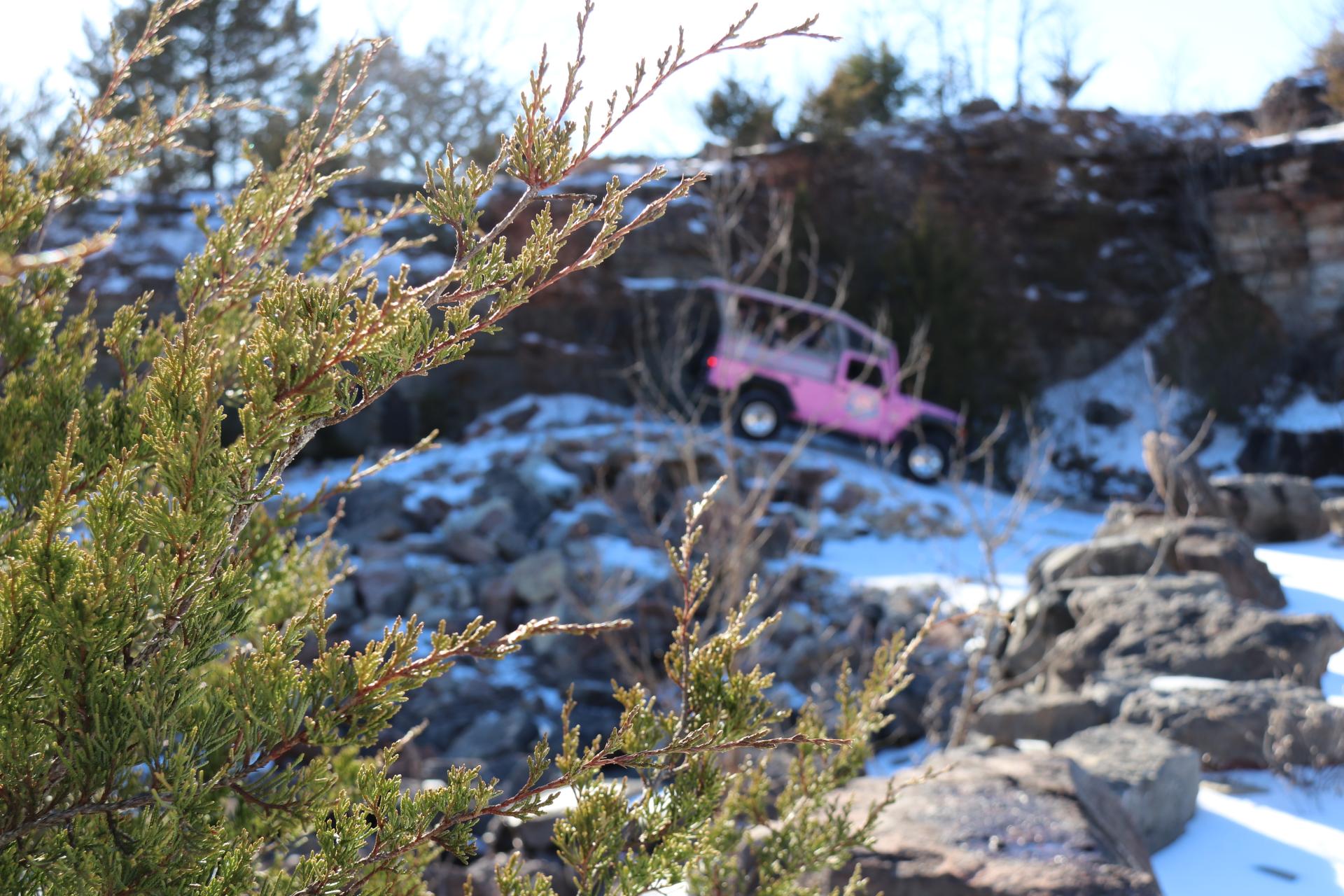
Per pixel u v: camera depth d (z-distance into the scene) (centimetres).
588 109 115
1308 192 2066
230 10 2203
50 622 103
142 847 107
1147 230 2256
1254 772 405
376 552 1065
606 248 115
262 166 173
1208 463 1936
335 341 105
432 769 692
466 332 112
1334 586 716
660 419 1416
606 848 147
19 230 177
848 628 896
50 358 170
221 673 145
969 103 2417
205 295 165
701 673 150
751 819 191
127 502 107
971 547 1172
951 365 1780
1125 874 266
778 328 1477
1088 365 2192
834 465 1331
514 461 1302
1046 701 507
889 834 287
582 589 984
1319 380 2008
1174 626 554
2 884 109
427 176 113
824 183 2078
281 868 119
